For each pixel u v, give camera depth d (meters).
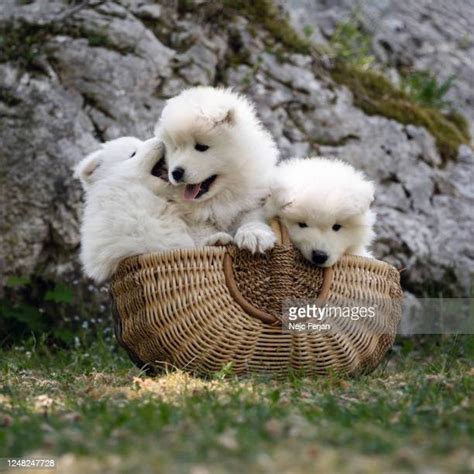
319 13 16.17
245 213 7.97
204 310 7.36
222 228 7.95
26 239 10.98
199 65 12.00
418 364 9.73
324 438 4.96
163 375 7.45
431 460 4.48
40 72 11.48
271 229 7.61
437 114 13.46
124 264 7.61
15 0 12.02
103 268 7.73
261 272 7.45
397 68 15.78
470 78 16.33
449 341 11.01
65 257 11.02
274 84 12.23
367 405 6.14
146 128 11.42
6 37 11.66
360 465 4.39
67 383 7.58
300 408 6.06
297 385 7.06
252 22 12.73
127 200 7.75
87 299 11.00
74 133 11.22
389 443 4.82
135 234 7.63
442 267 11.83
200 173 7.66
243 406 6.03
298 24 14.84
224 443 4.83
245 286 7.43
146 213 7.70
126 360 9.56
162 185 7.83
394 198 11.97
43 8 11.97
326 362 7.59
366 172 11.99
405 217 11.88
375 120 12.39
